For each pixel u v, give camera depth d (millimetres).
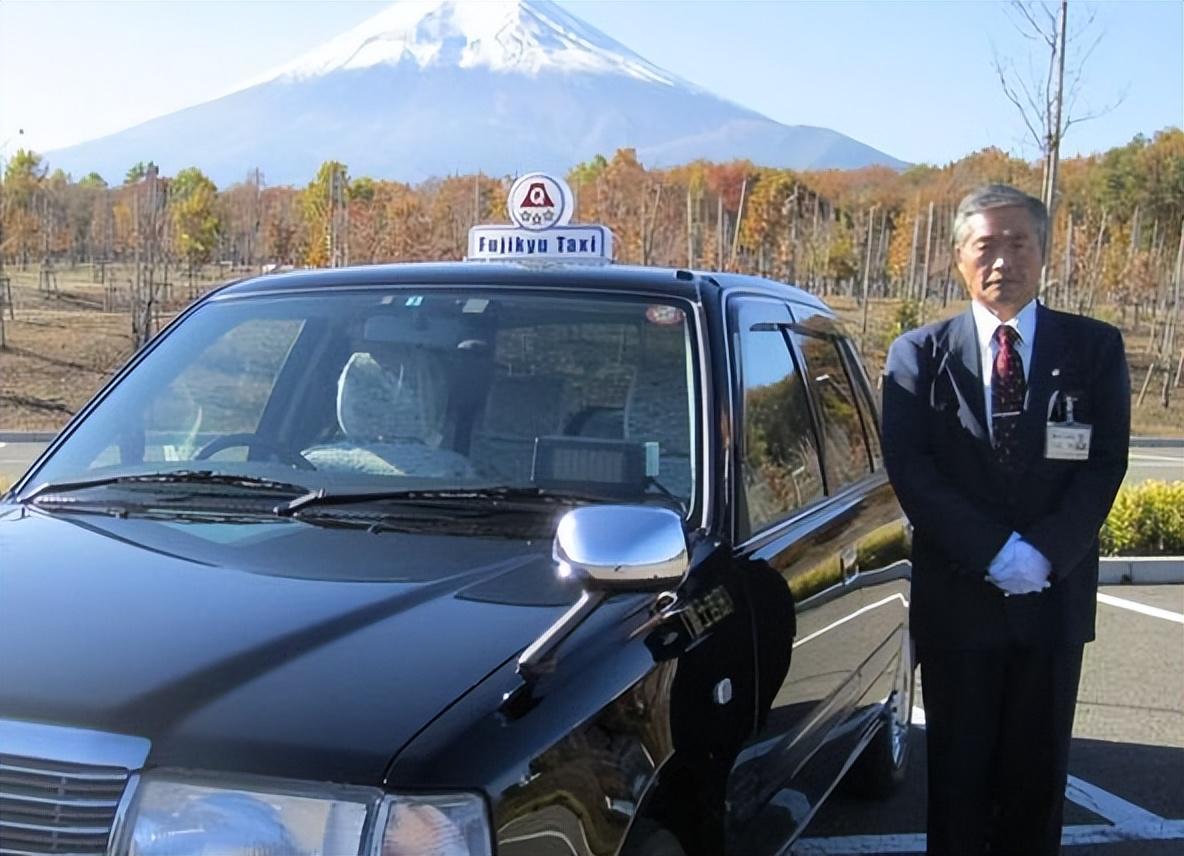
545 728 2164
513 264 3818
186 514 2973
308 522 2895
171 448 3418
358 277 3797
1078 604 3709
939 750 3863
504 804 2025
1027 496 3654
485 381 3365
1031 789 3840
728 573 2994
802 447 3918
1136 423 29094
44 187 55375
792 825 3432
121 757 2004
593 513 2484
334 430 3393
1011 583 3600
